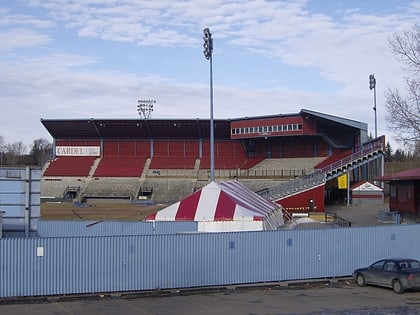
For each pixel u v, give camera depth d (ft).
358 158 250.57
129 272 79.30
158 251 81.05
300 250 90.74
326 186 276.21
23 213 102.63
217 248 84.53
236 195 127.95
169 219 114.21
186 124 330.54
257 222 108.06
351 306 68.03
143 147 349.00
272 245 88.53
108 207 266.16
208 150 342.03
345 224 162.81
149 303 71.31
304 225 159.84
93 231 112.37
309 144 315.17
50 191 321.73
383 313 62.64
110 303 71.46
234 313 63.36
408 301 72.02
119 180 326.65
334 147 305.94
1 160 511.81
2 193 102.22
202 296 77.56
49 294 75.46
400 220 169.07
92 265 77.56
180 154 345.31
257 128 313.73
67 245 76.54
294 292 81.10
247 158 337.11
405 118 136.67
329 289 83.87
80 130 344.69
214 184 121.80
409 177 158.92
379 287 85.46
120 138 350.02
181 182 320.50
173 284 81.51
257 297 76.33
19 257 74.54
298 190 229.66
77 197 314.35
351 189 268.41
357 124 278.46
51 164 345.51
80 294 76.64
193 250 82.99
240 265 85.97
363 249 96.02
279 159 322.96
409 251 100.32
